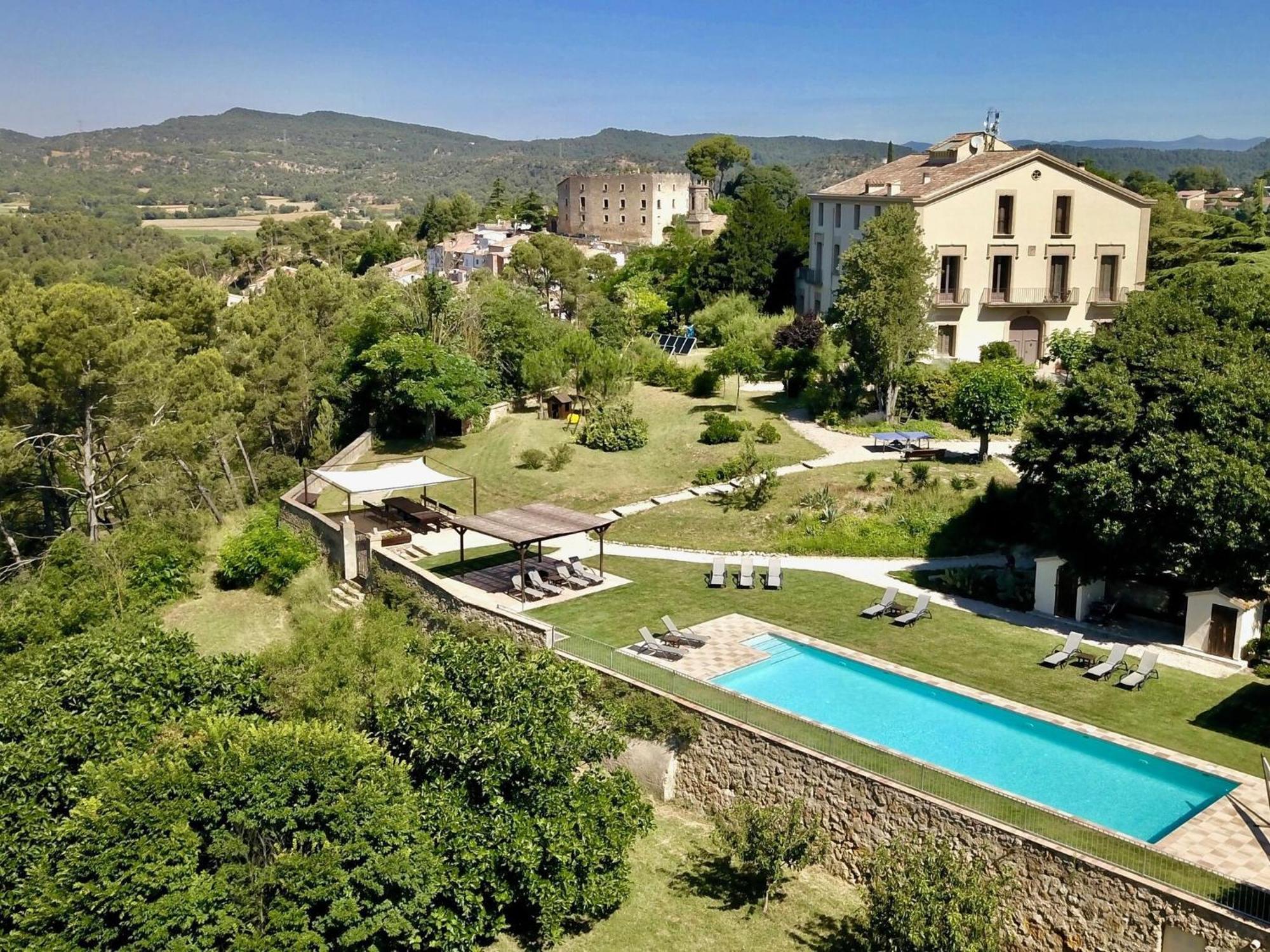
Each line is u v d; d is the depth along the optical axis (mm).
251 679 24484
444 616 31359
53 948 15984
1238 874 17094
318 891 16812
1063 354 49719
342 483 38062
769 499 38656
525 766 19953
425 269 135625
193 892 16391
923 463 40062
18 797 19656
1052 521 29109
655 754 24859
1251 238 63469
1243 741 21750
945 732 22797
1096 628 28219
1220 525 24766
